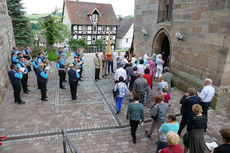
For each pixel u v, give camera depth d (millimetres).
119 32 48719
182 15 9484
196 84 8812
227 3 6934
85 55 21062
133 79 8133
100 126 6223
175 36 10227
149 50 13570
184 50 9570
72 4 39875
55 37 18125
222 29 7246
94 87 9938
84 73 12688
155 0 12188
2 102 7691
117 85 6727
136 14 14648
